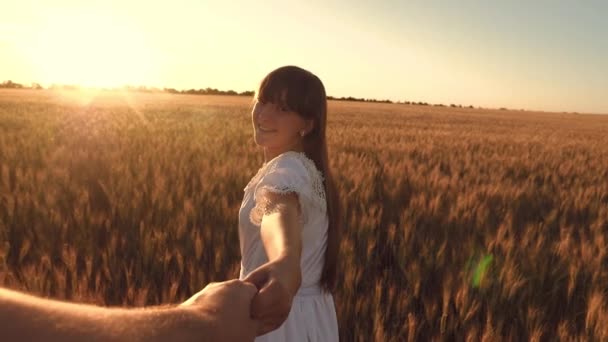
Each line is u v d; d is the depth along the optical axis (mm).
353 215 4699
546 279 3793
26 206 4773
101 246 4293
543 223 5527
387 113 48750
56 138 11727
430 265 3826
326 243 1503
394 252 4230
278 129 1424
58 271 3285
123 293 3555
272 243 998
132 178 6293
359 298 3365
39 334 365
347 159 9195
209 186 5711
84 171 6809
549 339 3162
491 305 3236
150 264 3799
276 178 1229
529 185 7879
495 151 14000
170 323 481
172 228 4461
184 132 15203
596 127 45625
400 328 3178
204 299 607
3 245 3971
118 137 12219
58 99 47219
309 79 1425
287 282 748
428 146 13641
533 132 29203
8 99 42656
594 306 3020
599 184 8688
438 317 3316
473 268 3691
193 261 3740
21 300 396
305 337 1468
